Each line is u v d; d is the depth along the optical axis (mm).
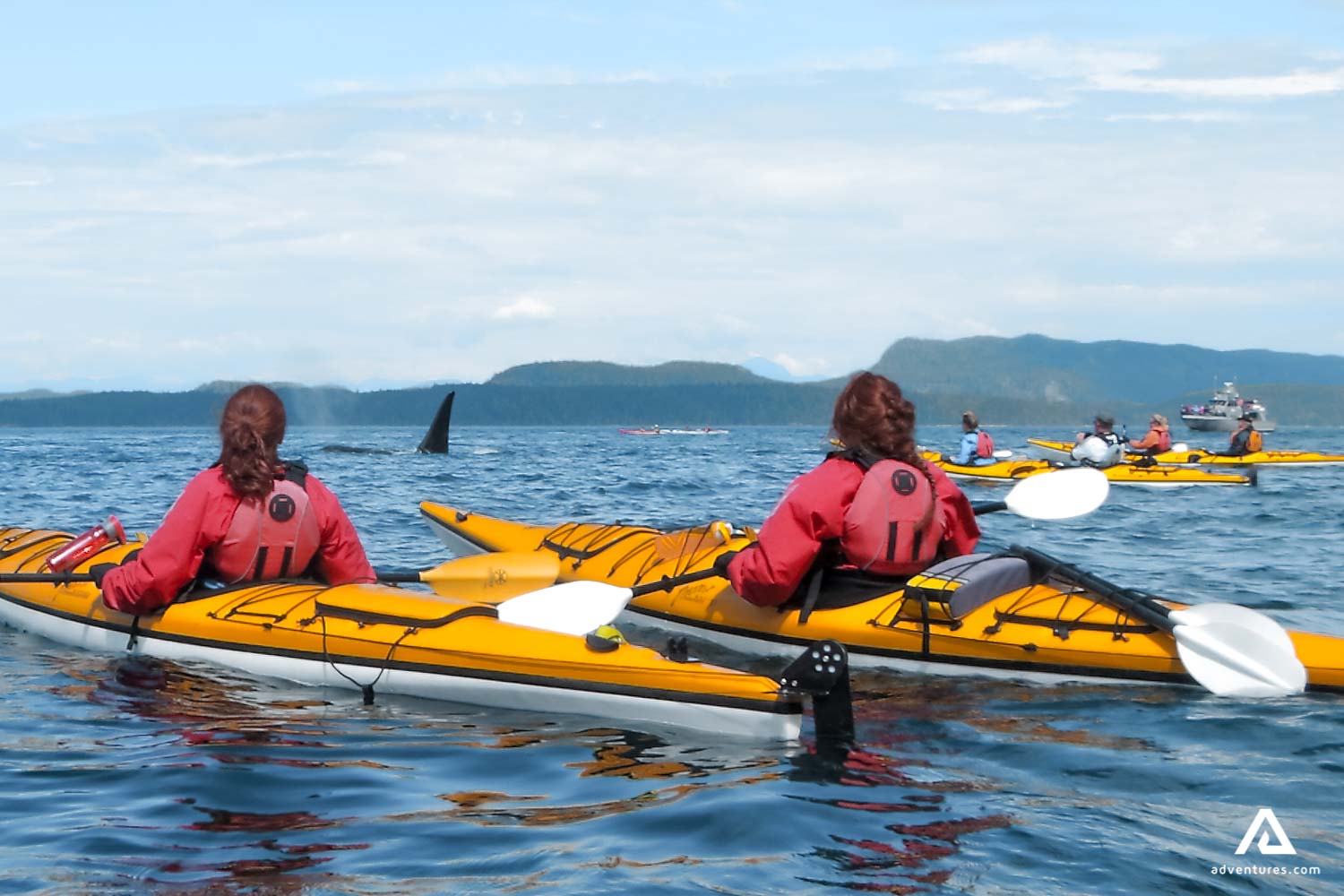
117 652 5297
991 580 4887
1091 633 4812
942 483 5051
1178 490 17922
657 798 3340
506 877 2736
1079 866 2832
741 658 5328
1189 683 4707
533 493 17281
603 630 4539
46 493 16734
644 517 13039
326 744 3922
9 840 2977
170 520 4918
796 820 3139
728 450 48750
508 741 3967
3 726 4117
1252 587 7852
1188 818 3205
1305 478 21438
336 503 5215
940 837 3027
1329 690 4637
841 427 5051
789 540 4879
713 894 2639
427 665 4504
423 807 3266
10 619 5992
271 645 4828
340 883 2703
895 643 4973
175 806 3258
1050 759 3764
